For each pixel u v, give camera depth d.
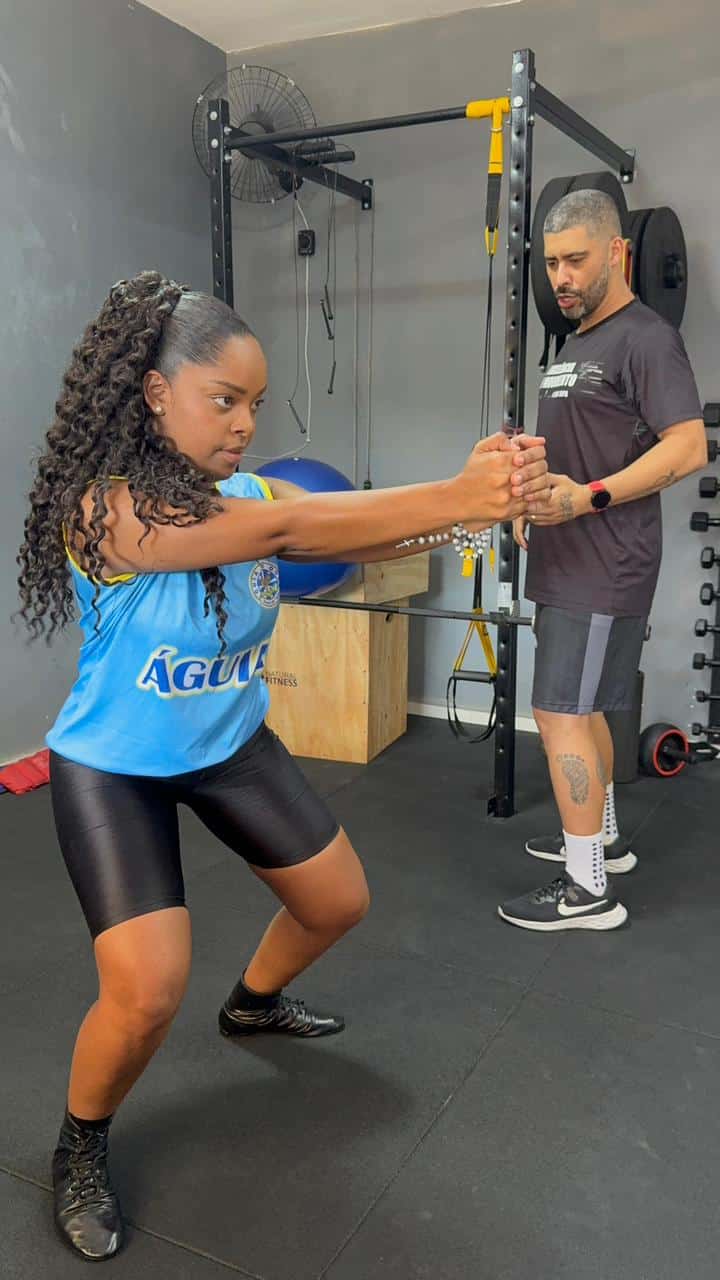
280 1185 1.51
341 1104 1.70
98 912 1.27
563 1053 1.84
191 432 1.16
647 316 2.17
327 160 3.61
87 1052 1.30
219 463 1.20
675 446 2.10
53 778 1.35
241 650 1.34
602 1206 1.47
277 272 4.13
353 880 1.56
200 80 4.00
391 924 2.34
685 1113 1.67
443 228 3.77
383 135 3.81
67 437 1.19
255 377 1.15
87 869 1.28
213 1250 1.39
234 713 1.40
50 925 2.34
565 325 2.75
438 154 3.73
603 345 2.19
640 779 3.35
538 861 2.69
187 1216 1.45
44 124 3.33
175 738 1.33
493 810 3.01
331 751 3.54
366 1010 1.98
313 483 3.03
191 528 1.14
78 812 1.30
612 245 2.15
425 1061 1.82
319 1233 1.42
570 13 3.43
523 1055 1.84
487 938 2.27
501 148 2.74
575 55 3.45
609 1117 1.66
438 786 3.27
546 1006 2.00
